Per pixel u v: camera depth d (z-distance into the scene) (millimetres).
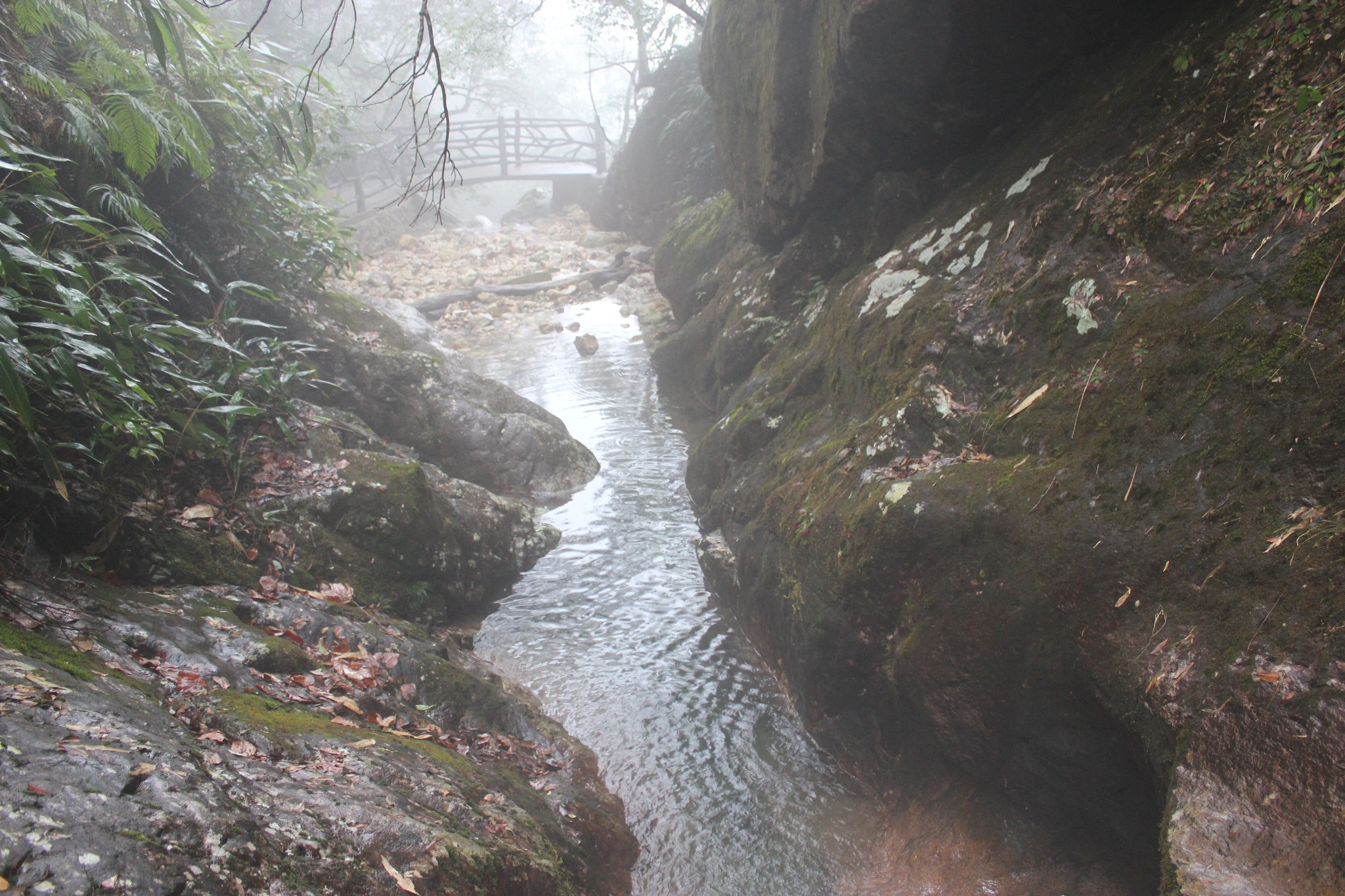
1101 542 2604
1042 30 4098
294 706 2844
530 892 2400
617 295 13422
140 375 3873
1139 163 3316
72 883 1443
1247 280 2605
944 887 2838
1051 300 3414
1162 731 2211
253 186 6047
